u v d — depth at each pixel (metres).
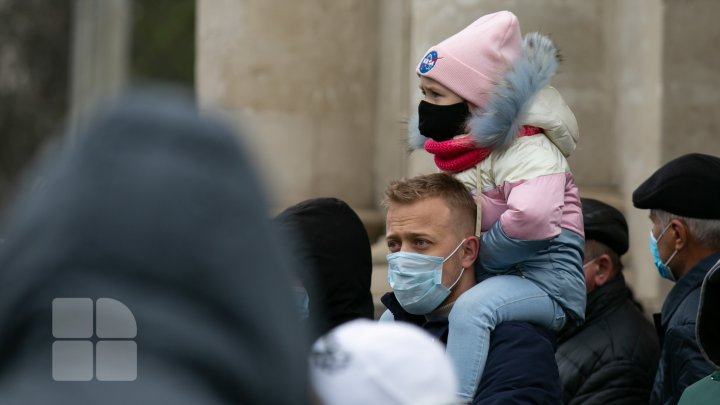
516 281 6.47
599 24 12.40
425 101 6.99
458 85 6.82
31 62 29.77
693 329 6.91
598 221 8.45
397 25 13.48
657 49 11.56
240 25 13.90
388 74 13.73
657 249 7.73
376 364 3.46
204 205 1.78
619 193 12.25
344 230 6.89
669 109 11.52
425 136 7.18
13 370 1.74
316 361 3.50
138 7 32.97
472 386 6.12
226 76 13.97
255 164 1.86
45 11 29.81
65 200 1.75
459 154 6.74
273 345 1.84
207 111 1.89
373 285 11.53
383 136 13.80
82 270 1.74
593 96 12.40
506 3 12.08
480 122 6.55
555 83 12.31
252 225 1.83
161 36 33.25
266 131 13.88
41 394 1.72
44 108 29.84
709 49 11.61
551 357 6.24
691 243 7.55
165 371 1.75
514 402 5.98
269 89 13.92
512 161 6.55
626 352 8.15
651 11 11.70
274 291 1.85
